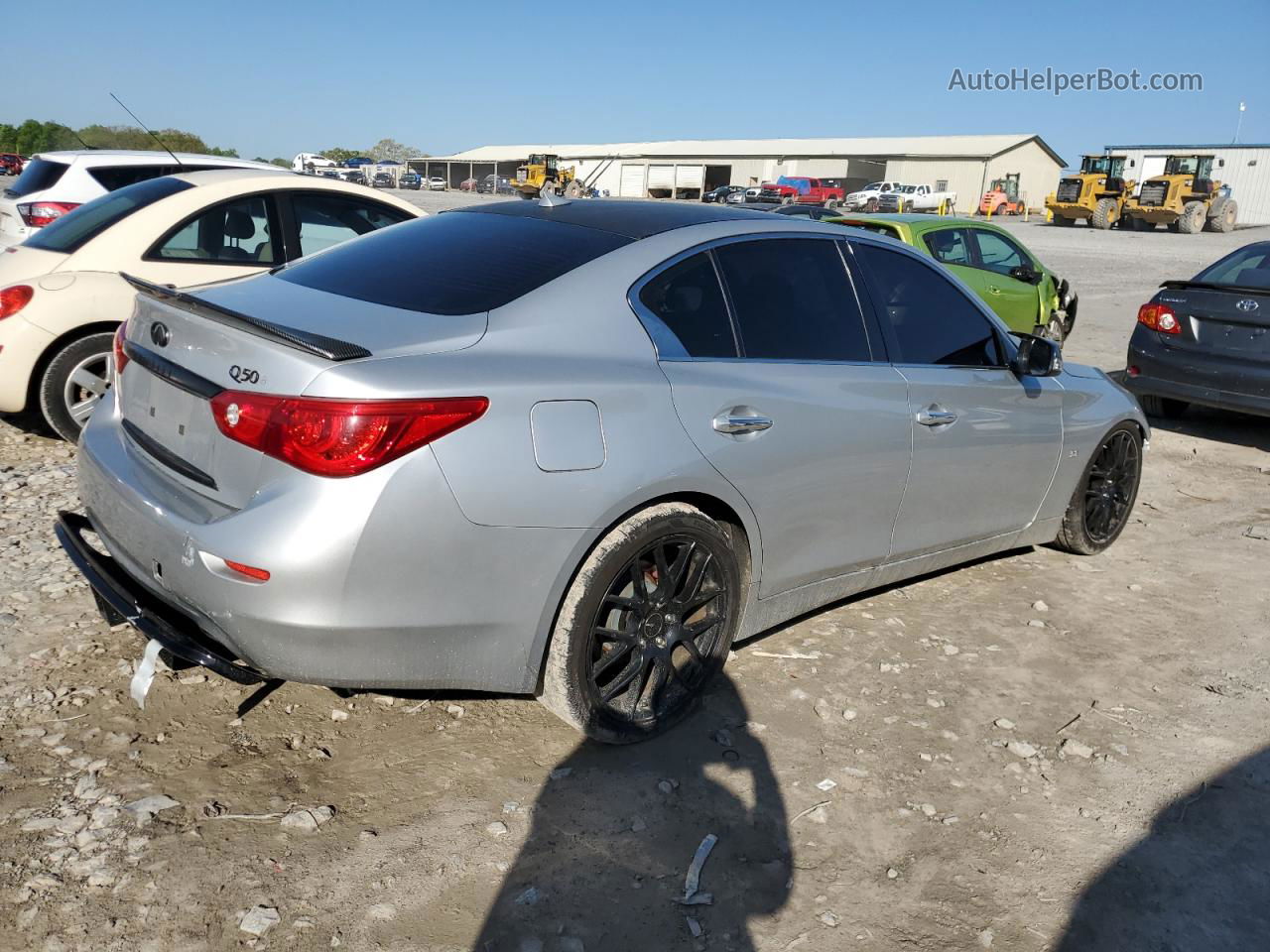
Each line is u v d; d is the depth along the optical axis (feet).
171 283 19.21
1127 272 70.95
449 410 8.07
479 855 8.34
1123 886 8.60
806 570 11.30
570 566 8.85
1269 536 17.79
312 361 7.91
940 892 8.36
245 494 8.13
